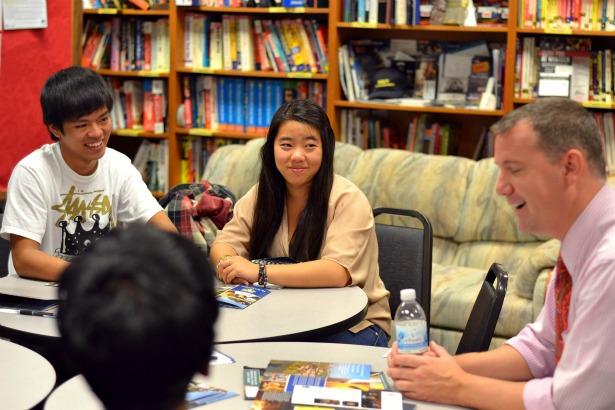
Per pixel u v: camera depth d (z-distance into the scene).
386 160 4.63
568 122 1.50
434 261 4.46
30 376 1.69
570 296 1.59
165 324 0.77
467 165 4.49
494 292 2.07
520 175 1.53
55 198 2.66
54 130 2.61
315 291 2.49
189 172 5.61
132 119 5.72
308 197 2.71
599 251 1.49
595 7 4.68
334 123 5.18
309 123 2.64
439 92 5.08
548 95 4.79
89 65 5.71
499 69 4.89
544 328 1.73
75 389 1.60
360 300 2.38
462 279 4.10
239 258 2.60
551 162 1.50
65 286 0.80
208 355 0.82
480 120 5.14
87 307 0.77
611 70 4.74
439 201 4.44
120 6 5.61
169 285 0.78
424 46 5.22
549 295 1.72
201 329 0.79
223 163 4.86
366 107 5.07
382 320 2.70
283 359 1.83
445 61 5.06
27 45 4.33
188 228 3.20
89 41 5.71
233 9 5.27
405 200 4.50
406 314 1.70
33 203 2.59
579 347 1.50
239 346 1.92
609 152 4.76
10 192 2.61
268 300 2.36
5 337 2.06
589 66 4.75
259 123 5.41
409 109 4.99
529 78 4.84
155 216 2.83
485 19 4.96
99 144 2.62
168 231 0.84
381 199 4.56
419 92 5.14
